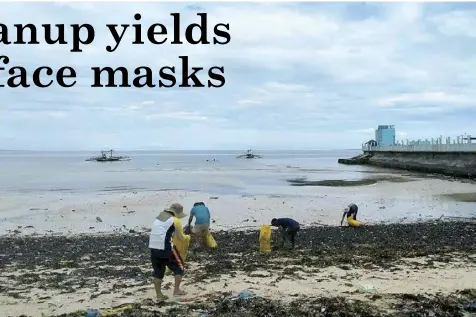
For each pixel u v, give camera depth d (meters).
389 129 103.56
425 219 24.91
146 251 16.55
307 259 14.06
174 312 8.88
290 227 16.25
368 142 101.50
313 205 29.50
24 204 29.72
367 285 10.75
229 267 13.14
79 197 33.25
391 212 27.17
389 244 17.27
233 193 36.47
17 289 11.30
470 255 14.90
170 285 11.19
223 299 9.55
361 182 46.88
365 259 14.12
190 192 36.69
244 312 8.72
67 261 14.88
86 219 24.69
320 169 76.12
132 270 13.20
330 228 21.64
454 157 55.88
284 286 10.80
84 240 19.19
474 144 50.12
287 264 13.49
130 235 20.53
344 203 30.56
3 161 138.62
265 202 30.62
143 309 9.12
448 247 16.52
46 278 12.49
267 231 15.88
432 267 12.96
